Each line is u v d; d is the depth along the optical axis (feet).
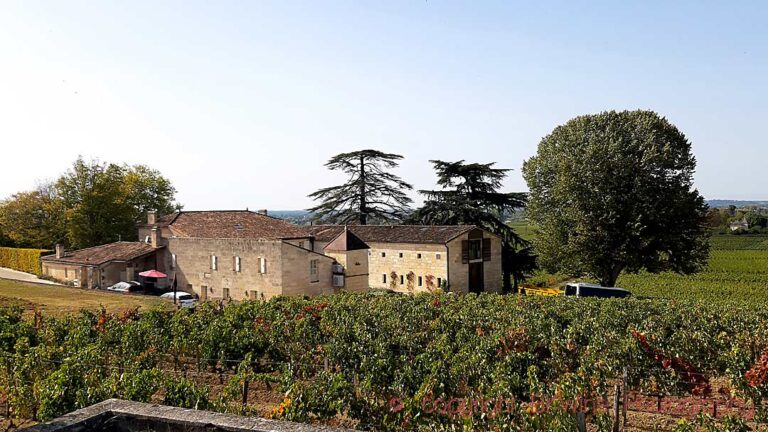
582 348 60.18
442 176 158.61
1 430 42.78
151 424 21.65
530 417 37.06
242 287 124.98
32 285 135.54
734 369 51.90
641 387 52.06
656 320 73.87
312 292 124.47
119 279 140.36
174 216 151.02
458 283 137.80
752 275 199.41
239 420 21.21
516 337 60.08
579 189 122.31
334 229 155.43
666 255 126.31
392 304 88.74
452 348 61.31
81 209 179.01
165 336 65.21
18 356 53.16
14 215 197.88
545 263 131.34
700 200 122.62
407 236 145.38
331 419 42.19
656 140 122.72
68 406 40.22
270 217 162.20
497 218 160.86
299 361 60.80
